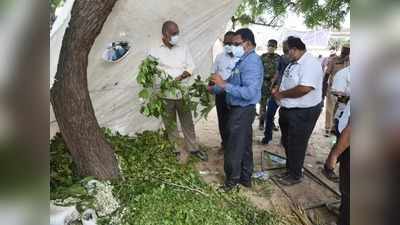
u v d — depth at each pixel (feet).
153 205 9.59
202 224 9.21
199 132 20.70
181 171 12.20
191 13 14.69
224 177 13.60
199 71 17.30
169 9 13.96
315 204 11.78
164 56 13.94
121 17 12.85
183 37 15.51
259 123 22.29
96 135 10.10
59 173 10.19
